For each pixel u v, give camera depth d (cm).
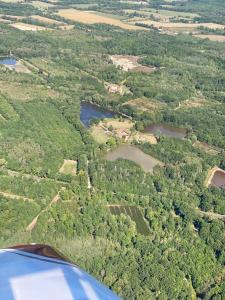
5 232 18062
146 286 15312
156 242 18312
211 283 16325
